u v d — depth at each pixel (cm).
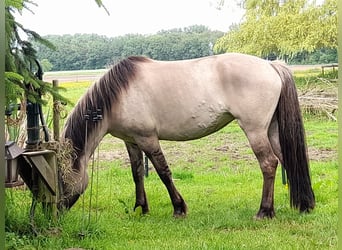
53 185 428
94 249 399
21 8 350
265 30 1764
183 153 957
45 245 397
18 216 432
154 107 506
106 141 1107
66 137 492
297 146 489
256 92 488
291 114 491
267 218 484
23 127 604
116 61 517
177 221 492
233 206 554
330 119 1259
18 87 362
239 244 406
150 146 511
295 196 493
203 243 409
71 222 446
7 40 360
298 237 427
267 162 491
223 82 498
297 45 1741
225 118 509
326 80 1375
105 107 502
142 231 454
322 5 1697
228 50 1862
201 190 651
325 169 760
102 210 543
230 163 858
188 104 502
